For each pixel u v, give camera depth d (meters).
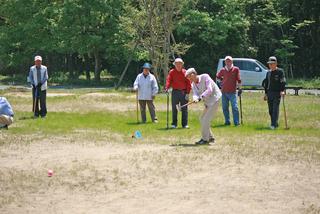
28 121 17.69
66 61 55.28
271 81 15.84
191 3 42.38
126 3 43.03
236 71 16.81
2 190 8.41
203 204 7.50
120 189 8.41
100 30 43.28
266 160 10.68
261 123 17.20
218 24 43.06
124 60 45.44
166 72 34.56
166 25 34.69
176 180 8.99
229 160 10.67
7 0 48.38
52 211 7.25
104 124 17.08
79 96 27.28
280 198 7.82
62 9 43.50
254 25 48.53
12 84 45.69
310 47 49.38
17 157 11.23
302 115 19.25
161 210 7.23
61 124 16.95
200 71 46.16
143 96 17.56
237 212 7.11
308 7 48.47
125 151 11.86
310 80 43.72
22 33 47.59
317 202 7.62
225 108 16.98
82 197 7.96
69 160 10.85
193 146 12.52
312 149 11.99
